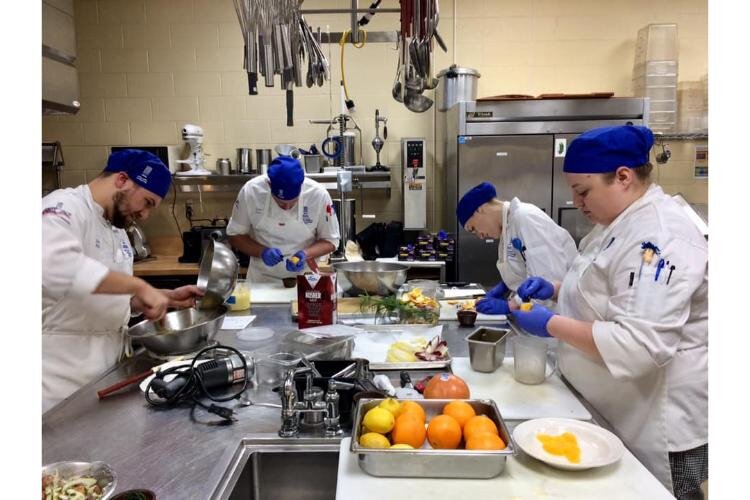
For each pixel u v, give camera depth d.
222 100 4.05
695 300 1.27
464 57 4.05
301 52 1.90
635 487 0.92
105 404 1.29
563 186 3.49
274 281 2.78
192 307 1.81
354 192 4.14
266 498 1.12
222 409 1.20
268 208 2.72
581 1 3.98
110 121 4.05
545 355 1.39
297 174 2.47
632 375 1.16
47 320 1.61
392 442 1.01
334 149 3.77
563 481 0.94
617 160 1.27
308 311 1.77
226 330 1.89
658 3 3.97
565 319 1.29
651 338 1.12
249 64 1.75
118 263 1.82
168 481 0.96
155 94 4.04
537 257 1.97
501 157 3.48
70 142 4.05
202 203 4.12
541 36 4.02
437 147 4.11
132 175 1.69
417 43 1.83
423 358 1.52
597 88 4.06
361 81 4.07
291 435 1.12
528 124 3.45
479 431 0.97
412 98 2.06
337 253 3.32
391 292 2.24
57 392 1.61
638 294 1.16
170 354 1.59
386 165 4.13
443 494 0.90
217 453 1.06
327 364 1.34
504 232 2.20
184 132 3.76
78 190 1.68
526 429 1.08
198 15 3.97
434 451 0.93
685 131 3.99
